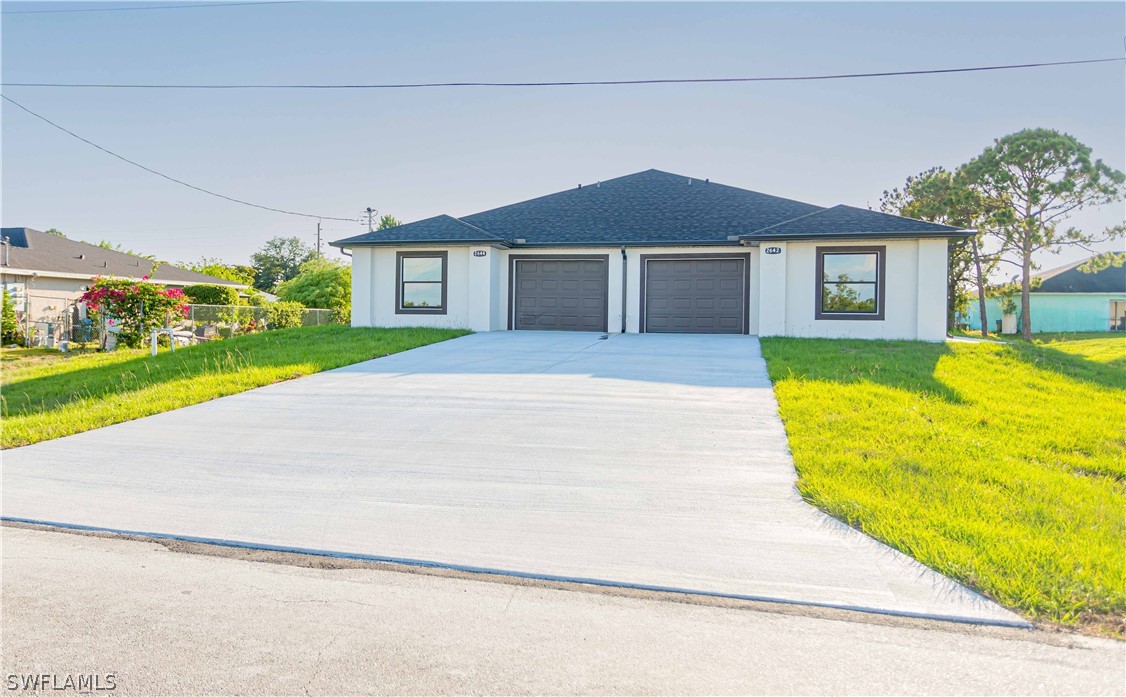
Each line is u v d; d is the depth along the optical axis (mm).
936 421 6895
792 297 14508
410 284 17203
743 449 6105
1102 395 8938
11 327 20531
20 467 5949
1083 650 2783
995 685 2529
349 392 9094
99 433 7203
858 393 8078
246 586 3529
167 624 3092
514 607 3260
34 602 3334
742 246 15922
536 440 6504
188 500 4973
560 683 2566
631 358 11672
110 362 13867
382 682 2584
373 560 3867
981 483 4957
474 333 15977
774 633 2967
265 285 62094
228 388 9383
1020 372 10133
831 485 4883
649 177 21062
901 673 2621
